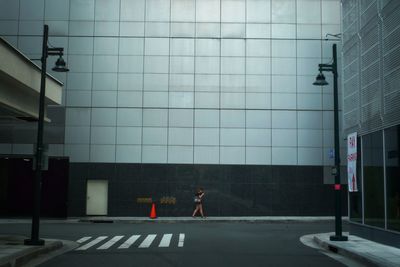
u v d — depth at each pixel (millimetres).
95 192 36031
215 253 16703
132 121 36344
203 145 36375
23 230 25703
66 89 36344
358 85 21938
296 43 37188
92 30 36812
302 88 36875
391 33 18297
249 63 37000
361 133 21438
